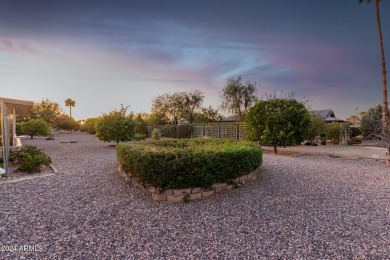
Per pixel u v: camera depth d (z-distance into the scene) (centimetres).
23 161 716
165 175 422
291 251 262
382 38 1747
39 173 669
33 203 418
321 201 431
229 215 367
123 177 599
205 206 404
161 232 311
